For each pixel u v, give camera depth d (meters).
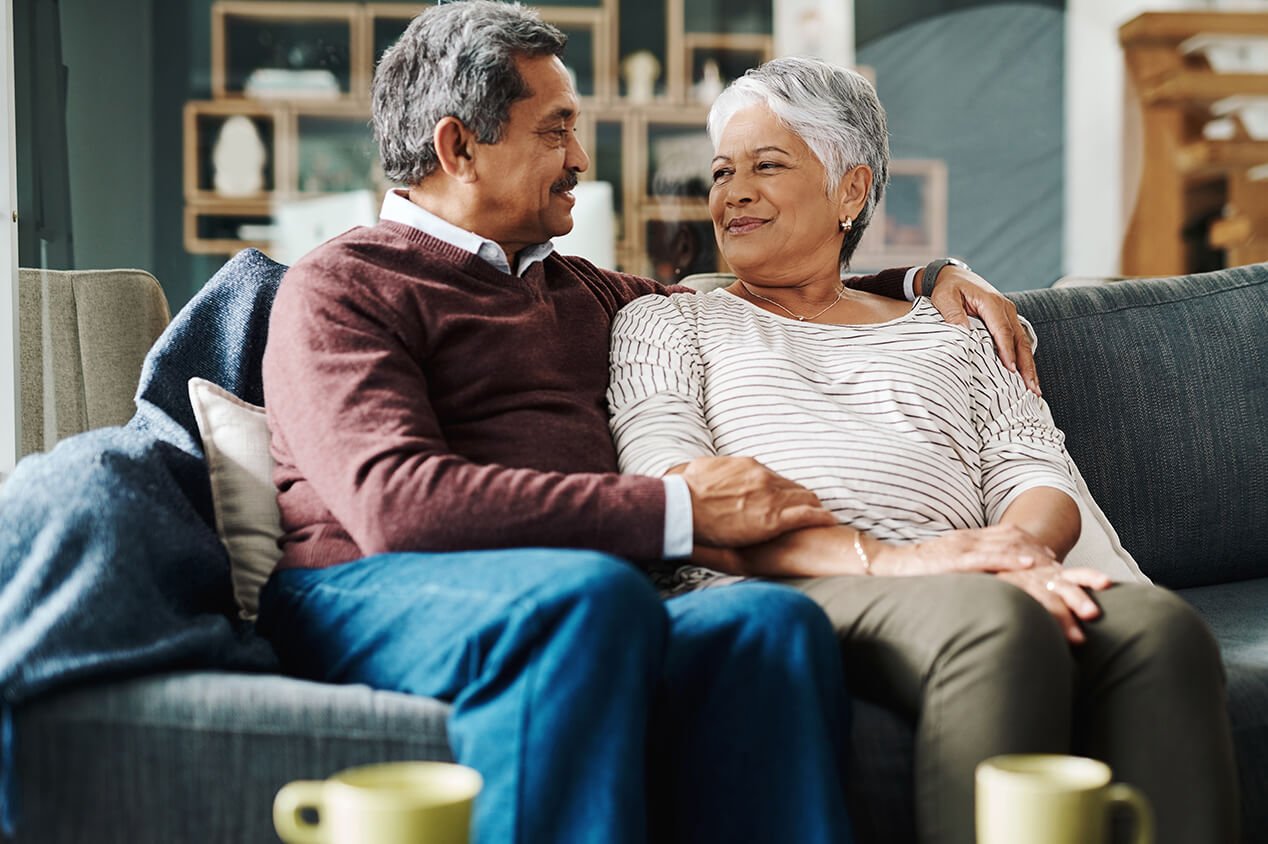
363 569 1.38
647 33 6.57
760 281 1.90
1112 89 6.71
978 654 1.25
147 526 1.30
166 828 1.19
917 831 1.27
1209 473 2.09
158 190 6.14
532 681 1.15
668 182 6.59
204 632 1.30
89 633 1.20
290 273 1.57
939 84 6.67
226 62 6.16
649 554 1.41
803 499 1.50
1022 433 1.79
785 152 1.85
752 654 1.24
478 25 1.64
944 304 1.87
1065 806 0.80
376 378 1.45
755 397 1.68
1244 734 1.44
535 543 1.37
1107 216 6.74
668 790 1.29
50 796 1.18
